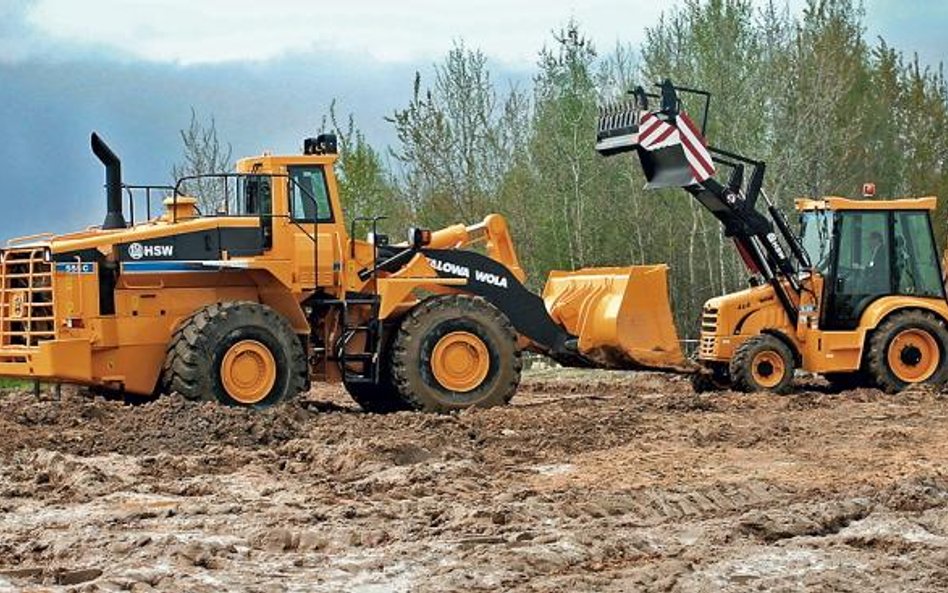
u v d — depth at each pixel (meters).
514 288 20.73
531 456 15.70
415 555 10.60
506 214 42.75
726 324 22.83
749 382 22.50
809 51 40.97
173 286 18.95
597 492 13.23
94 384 18.56
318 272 19.44
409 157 42.41
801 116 40.03
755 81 40.91
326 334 19.86
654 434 17.23
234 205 19.83
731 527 11.52
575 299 21.31
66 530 11.63
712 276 41.66
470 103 43.03
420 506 12.47
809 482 13.84
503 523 11.81
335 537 11.22
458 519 11.87
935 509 12.48
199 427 16.66
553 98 42.91
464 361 19.78
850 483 13.72
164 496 13.31
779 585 9.82
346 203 41.00
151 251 18.69
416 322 19.58
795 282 22.83
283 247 19.28
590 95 42.91
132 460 15.09
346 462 14.95
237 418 16.91
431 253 20.19
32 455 15.23
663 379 26.70
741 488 13.28
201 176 19.69
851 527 11.88
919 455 15.62
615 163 42.94
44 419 17.34
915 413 19.27
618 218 43.44
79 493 13.40
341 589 9.68
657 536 11.37
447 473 14.24
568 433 17.03
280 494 13.30
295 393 18.89
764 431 17.38
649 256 43.78
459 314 19.75
